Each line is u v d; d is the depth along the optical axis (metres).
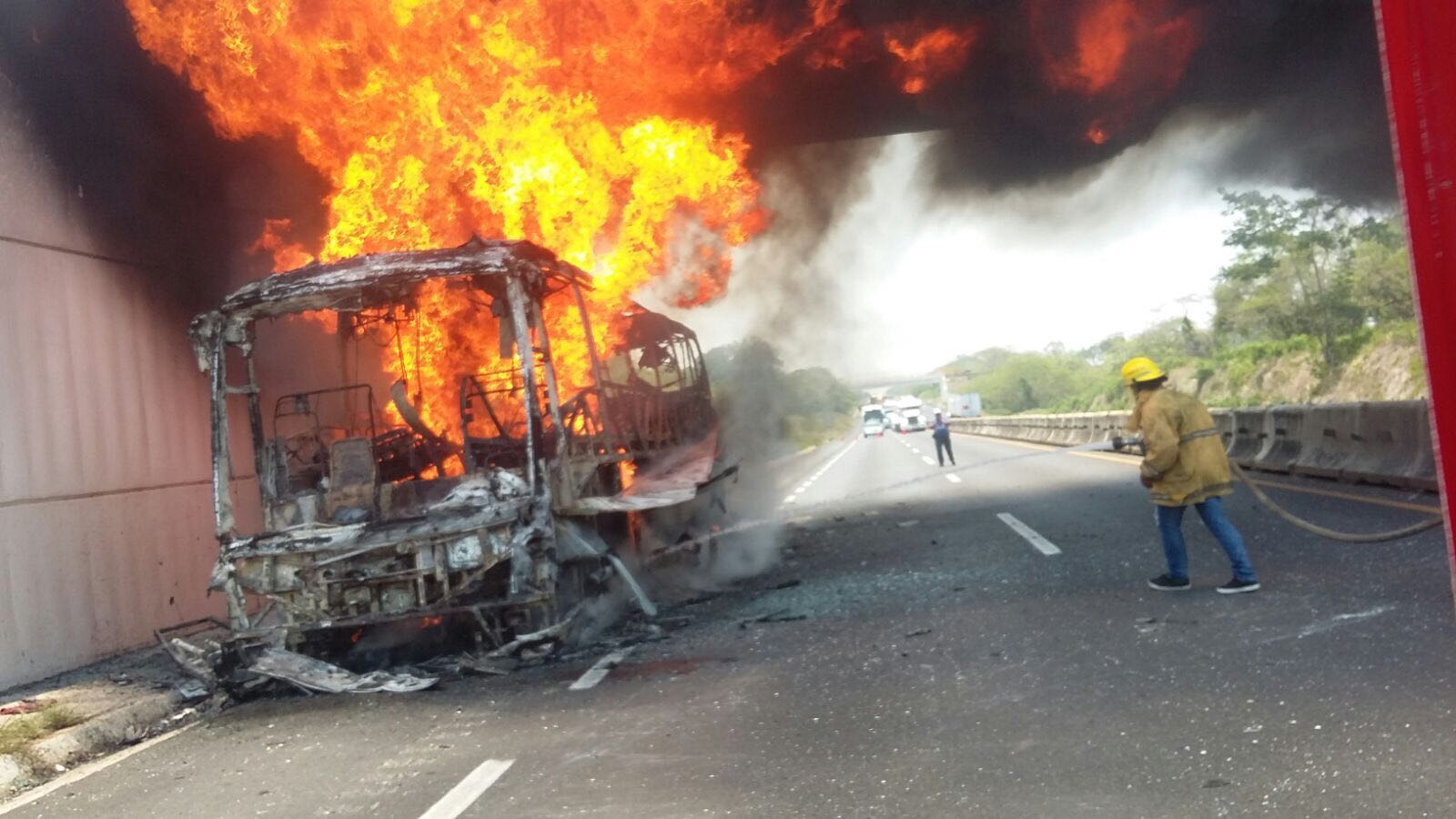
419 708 7.36
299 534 8.62
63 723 7.64
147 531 11.34
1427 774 4.08
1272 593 7.63
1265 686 5.45
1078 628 7.32
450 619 9.25
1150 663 6.18
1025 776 4.57
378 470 9.09
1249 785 4.18
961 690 6.11
